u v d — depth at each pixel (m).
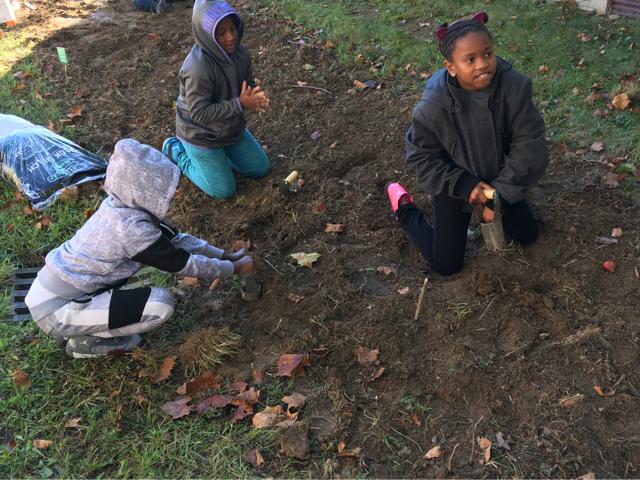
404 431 2.78
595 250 3.61
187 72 3.83
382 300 3.42
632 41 5.75
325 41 6.32
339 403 2.88
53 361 3.19
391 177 4.43
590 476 2.49
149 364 3.12
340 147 4.78
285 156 4.74
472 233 3.89
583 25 6.11
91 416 2.89
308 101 5.36
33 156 4.47
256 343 3.26
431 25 6.40
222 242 3.97
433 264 3.58
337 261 3.72
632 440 2.65
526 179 3.23
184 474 2.65
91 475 2.67
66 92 5.82
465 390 2.91
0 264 3.85
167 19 7.14
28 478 2.64
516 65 5.56
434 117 3.13
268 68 5.91
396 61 5.79
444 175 3.25
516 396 2.86
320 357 3.12
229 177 4.27
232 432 2.79
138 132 5.16
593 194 4.04
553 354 3.03
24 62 6.33
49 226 4.11
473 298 3.37
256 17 6.92
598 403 2.79
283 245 3.91
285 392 2.98
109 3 7.77
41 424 2.88
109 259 2.93
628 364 2.97
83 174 4.48
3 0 7.07
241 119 4.05
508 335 3.16
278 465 2.66
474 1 6.80
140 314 2.99
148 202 2.87
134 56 6.33
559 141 4.59
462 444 2.70
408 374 2.99
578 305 3.27
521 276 3.46
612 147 4.48
